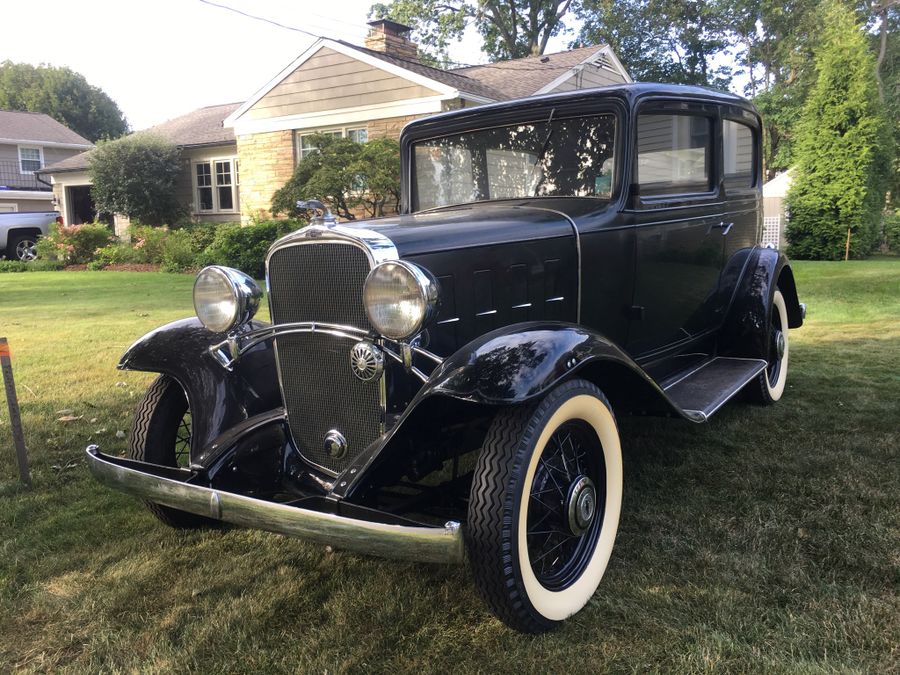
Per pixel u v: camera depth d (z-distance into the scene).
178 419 2.99
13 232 17.50
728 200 3.97
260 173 15.10
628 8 29.53
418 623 2.19
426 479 3.34
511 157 3.34
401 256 2.27
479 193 3.49
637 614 2.16
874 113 14.59
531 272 2.69
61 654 2.10
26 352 6.36
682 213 3.46
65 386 5.14
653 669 1.90
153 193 17.88
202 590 2.42
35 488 3.31
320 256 2.36
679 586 2.32
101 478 2.44
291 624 2.21
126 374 5.52
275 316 2.56
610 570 2.44
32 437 3.99
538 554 2.26
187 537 2.84
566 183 3.18
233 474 2.53
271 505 2.04
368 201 11.98
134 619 2.25
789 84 29.91
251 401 2.79
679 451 3.60
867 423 3.93
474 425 2.48
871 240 15.35
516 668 1.94
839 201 14.67
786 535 2.63
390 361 2.30
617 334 3.15
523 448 2.01
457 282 2.45
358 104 13.39
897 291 8.96
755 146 4.37
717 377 3.70
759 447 3.62
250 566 2.59
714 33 30.59
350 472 2.26
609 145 3.04
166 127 21.61
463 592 2.37
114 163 17.62
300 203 2.38
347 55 13.27
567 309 2.85
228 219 18.20
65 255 16.45
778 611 2.14
